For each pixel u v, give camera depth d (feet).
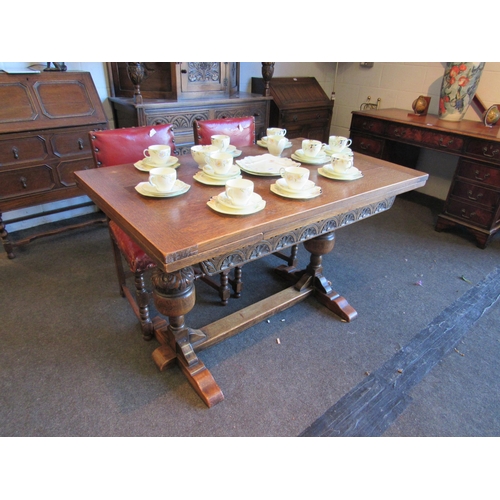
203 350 5.63
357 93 12.69
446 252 8.63
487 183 8.37
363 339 5.98
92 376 5.16
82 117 7.65
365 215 5.22
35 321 6.09
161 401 4.84
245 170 5.23
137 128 6.06
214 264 3.90
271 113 10.85
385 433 4.56
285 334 6.04
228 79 9.52
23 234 8.74
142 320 5.61
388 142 10.39
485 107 9.68
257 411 4.76
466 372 5.44
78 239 8.64
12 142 6.93
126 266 7.61
